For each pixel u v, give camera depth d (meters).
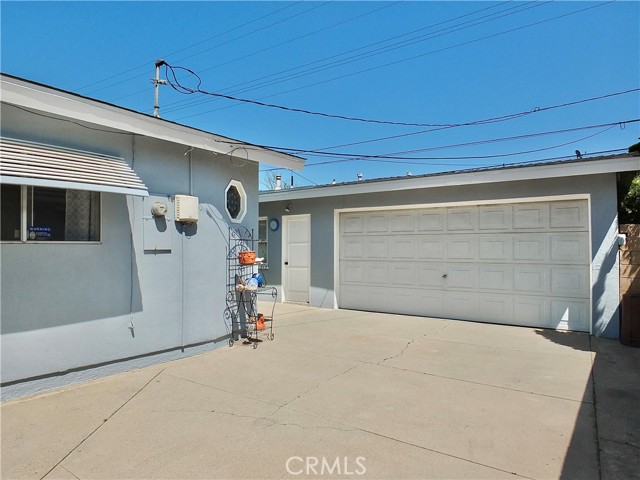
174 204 5.66
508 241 8.09
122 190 4.52
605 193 7.03
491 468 2.94
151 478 2.82
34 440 3.33
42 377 4.32
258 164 7.17
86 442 3.30
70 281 4.55
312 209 10.53
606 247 7.01
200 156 6.08
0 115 4.00
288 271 11.20
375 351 6.10
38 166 3.96
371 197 9.55
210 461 3.03
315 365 5.40
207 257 6.17
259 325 6.85
